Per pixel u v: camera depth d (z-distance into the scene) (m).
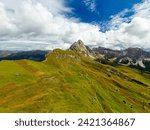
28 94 107.25
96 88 163.75
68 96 112.81
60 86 124.94
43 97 102.12
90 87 155.38
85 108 106.19
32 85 122.50
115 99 179.75
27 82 129.50
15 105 93.38
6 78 129.50
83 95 127.75
